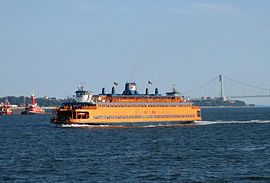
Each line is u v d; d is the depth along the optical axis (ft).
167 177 460.55
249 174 476.54
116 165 521.65
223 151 645.51
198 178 457.27
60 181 441.27
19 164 525.34
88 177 458.09
